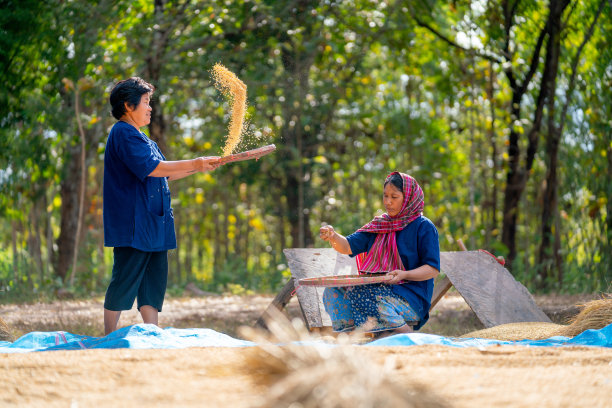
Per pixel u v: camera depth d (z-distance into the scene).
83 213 12.15
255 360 2.17
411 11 12.32
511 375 2.11
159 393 1.97
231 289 12.46
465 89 12.62
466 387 1.97
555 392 1.93
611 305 4.04
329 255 5.60
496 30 11.53
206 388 2.01
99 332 5.85
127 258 4.26
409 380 2.01
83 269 11.21
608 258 10.29
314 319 4.87
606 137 10.62
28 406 1.89
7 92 10.04
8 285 10.77
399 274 4.20
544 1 11.48
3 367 2.28
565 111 11.27
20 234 12.48
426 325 6.45
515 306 5.46
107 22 10.56
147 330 3.58
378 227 4.50
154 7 11.72
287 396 1.81
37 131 10.68
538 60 11.51
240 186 18.55
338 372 1.88
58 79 10.50
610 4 9.97
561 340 3.62
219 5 11.80
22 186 10.69
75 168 12.30
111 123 12.00
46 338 3.84
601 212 10.79
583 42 10.80
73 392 2.01
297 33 12.32
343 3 12.64
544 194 11.64
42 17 10.03
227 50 12.15
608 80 10.62
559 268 11.31
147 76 11.59
